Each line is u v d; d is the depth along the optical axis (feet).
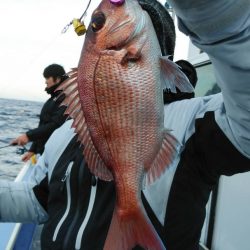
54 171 4.58
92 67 2.87
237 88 2.66
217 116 3.50
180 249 3.73
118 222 2.98
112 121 2.90
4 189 5.22
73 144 4.59
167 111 4.09
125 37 2.78
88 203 4.07
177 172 3.76
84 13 3.20
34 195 5.13
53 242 4.06
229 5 2.29
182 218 3.74
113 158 2.96
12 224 8.41
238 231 6.97
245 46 2.44
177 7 2.36
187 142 3.79
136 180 2.95
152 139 2.92
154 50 2.87
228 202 7.52
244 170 3.48
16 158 14.20
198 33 2.45
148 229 2.90
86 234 3.87
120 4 2.80
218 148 3.48
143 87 2.84
